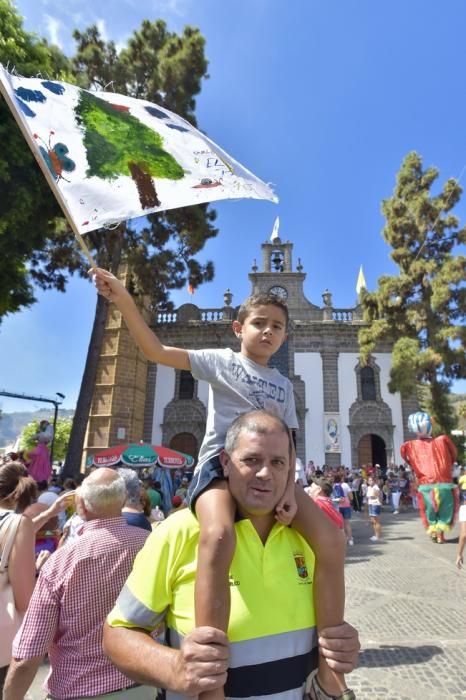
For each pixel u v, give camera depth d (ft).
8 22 39.17
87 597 8.65
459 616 22.65
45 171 8.59
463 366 80.12
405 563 35.42
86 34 66.64
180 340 110.32
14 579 10.31
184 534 6.17
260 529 6.30
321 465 97.66
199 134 10.72
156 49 67.21
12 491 11.35
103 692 8.23
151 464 57.11
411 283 86.58
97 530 9.33
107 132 9.92
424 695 14.92
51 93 9.62
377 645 19.12
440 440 45.75
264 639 5.69
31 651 8.32
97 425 94.63
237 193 10.07
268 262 119.44
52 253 66.13
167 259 67.67
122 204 9.29
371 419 100.73
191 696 5.25
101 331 58.85
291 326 107.24
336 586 6.03
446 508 44.21
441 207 85.87
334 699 5.63
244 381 7.97
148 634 6.03
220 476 6.49
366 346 91.66
